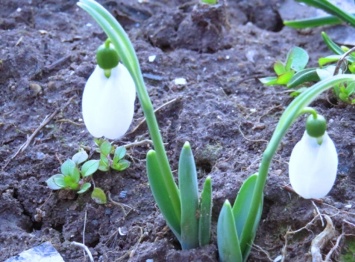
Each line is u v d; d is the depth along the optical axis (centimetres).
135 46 45
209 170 37
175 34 46
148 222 34
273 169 35
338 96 39
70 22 47
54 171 37
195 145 37
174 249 32
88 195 36
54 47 44
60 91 41
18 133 39
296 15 49
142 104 27
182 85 42
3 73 42
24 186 36
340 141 36
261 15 50
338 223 32
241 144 37
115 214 35
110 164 36
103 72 26
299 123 37
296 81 39
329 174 26
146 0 49
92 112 26
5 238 34
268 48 46
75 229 34
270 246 32
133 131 39
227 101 40
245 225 30
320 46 46
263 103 40
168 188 30
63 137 39
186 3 48
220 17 45
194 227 30
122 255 32
